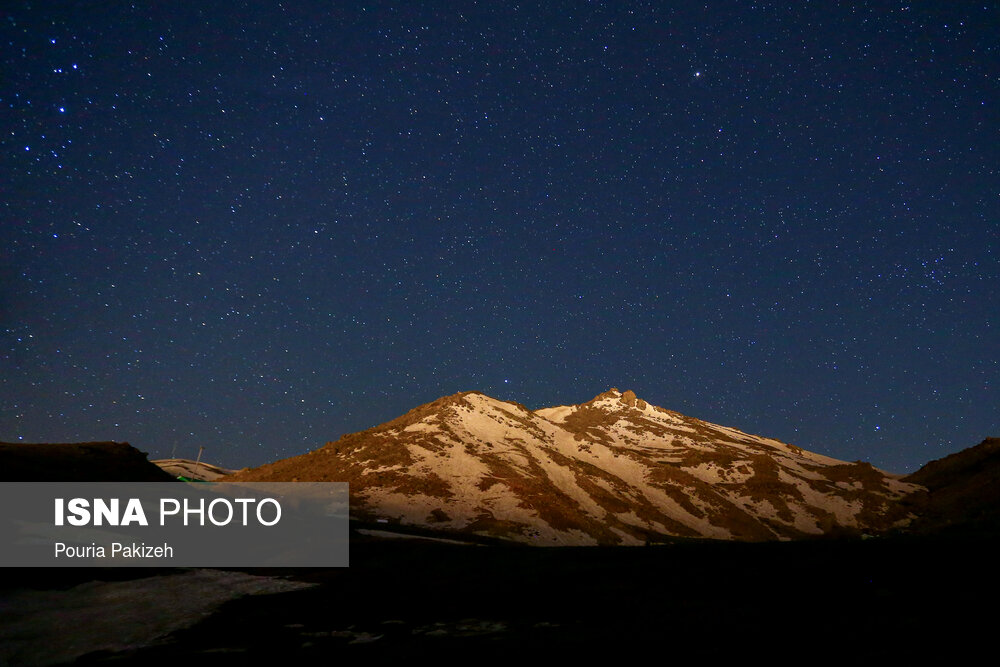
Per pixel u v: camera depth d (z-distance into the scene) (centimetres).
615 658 1333
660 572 2348
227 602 2344
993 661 1133
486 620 1820
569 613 1834
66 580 2502
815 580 1978
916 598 1639
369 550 4147
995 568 1862
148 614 2094
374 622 1883
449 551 3825
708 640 1423
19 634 1802
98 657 1614
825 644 1328
